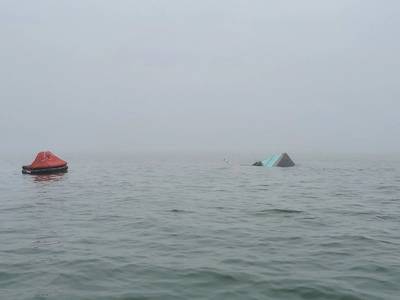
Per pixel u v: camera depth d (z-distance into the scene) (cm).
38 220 1270
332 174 2897
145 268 801
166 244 979
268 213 1376
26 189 2047
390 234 1070
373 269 792
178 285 714
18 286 714
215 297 664
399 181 2405
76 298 662
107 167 3769
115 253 904
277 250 926
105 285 716
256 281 730
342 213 1372
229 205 1544
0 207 1516
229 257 872
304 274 766
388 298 657
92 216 1327
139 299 657
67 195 1825
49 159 2908
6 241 1013
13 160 5541
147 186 2181
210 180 2506
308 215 1338
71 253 905
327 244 973
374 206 1511
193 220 1259
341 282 725
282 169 3400
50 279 746
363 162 4544
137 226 1173
